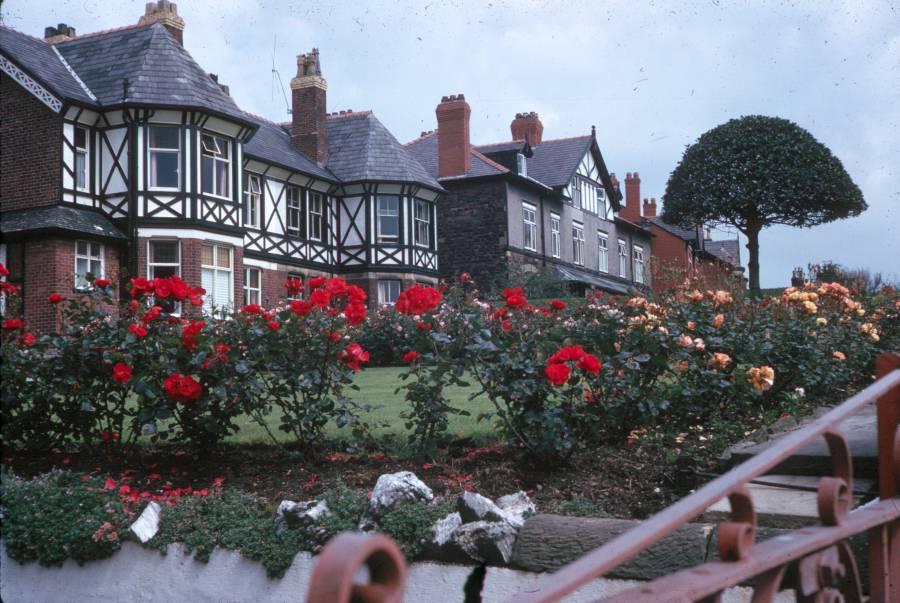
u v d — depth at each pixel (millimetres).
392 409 7438
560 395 4797
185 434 5238
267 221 24828
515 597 1047
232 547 3973
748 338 6168
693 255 48094
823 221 38594
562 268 34094
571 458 4781
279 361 5105
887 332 9461
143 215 20422
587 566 1043
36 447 5652
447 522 3611
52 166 19688
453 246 30688
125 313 5516
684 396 5391
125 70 21109
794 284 14141
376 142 28375
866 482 3779
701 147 39000
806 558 1603
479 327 4832
